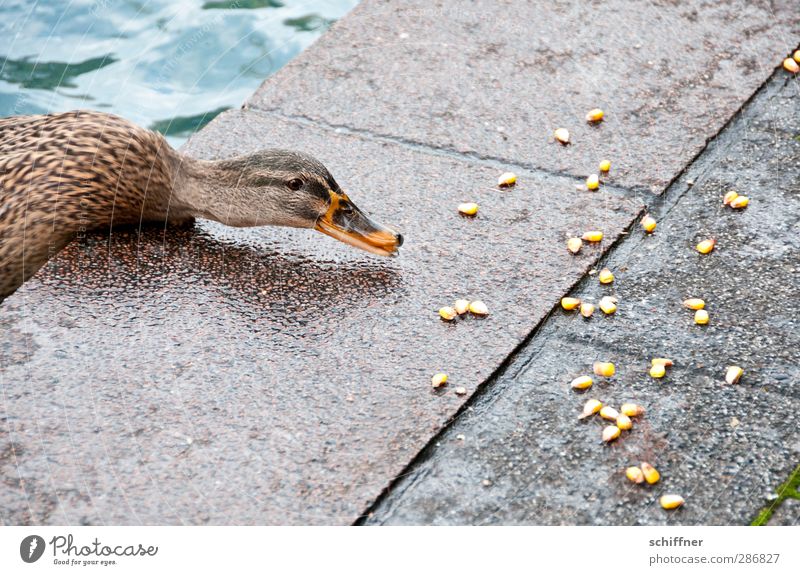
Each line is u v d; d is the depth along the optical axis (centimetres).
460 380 125
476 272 133
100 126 136
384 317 130
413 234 136
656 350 127
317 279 133
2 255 134
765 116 147
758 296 131
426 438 122
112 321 129
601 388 125
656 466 120
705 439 122
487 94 150
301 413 124
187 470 120
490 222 137
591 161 143
